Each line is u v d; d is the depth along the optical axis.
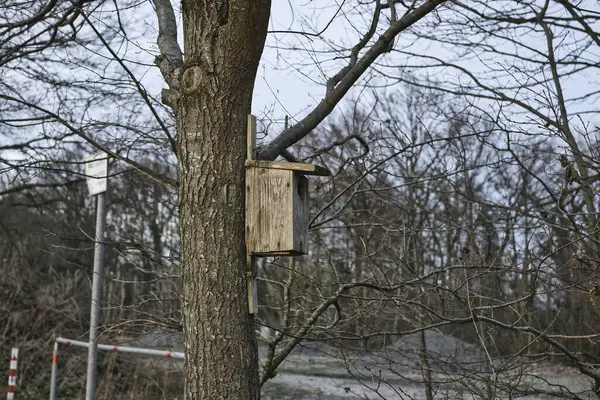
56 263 14.10
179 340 5.72
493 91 6.59
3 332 11.81
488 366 4.91
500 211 6.83
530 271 4.52
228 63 3.33
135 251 5.20
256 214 3.38
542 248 5.25
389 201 6.37
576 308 6.37
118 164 6.25
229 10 3.27
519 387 5.94
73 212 15.66
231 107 3.36
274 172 3.41
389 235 5.48
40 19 5.25
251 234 3.37
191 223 3.28
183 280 3.28
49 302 12.21
